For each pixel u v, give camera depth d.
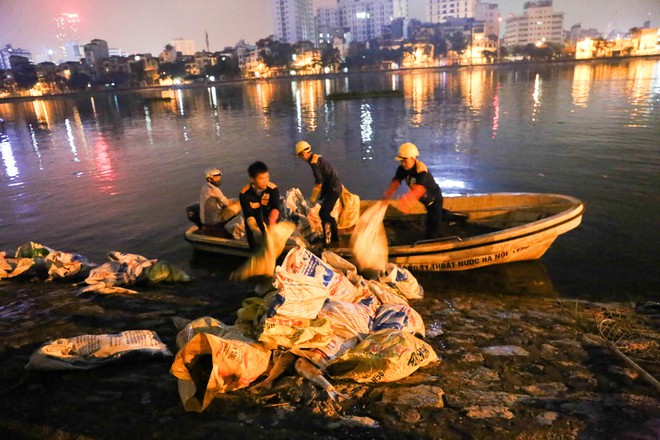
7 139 28.62
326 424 3.21
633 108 24.45
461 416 3.28
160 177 15.16
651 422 3.16
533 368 4.07
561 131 18.72
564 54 152.12
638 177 11.49
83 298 6.03
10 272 7.08
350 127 24.56
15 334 4.93
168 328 5.02
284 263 4.34
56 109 60.81
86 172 16.64
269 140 21.83
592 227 8.51
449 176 12.95
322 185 7.38
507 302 6.00
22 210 11.98
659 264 7.00
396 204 8.49
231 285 6.66
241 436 3.12
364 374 3.69
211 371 3.41
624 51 135.50
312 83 96.19
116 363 4.11
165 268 6.77
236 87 99.50
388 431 3.13
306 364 3.80
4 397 3.72
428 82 69.25
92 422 3.36
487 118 24.38
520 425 3.17
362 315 4.36
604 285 6.48
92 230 10.05
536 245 6.95
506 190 11.42
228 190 13.23
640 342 4.64
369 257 6.69
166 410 3.45
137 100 69.88
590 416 3.27
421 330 4.56
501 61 157.12
